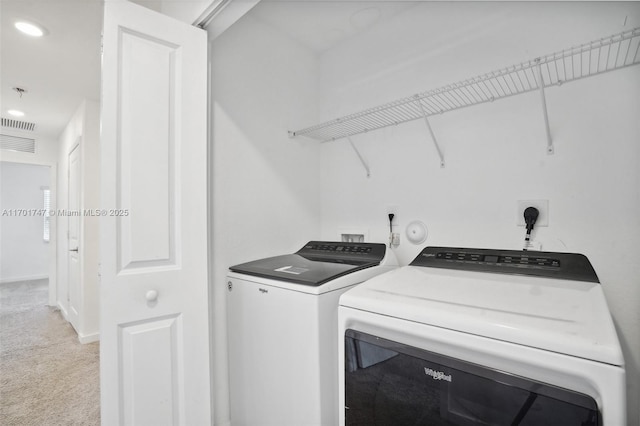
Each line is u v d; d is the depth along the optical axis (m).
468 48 1.60
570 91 1.31
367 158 2.03
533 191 1.39
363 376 0.96
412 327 0.86
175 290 1.29
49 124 3.79
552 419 0.67
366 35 2.04
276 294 1.33
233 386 1.58
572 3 1.31
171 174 1.29
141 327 1.21
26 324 3.62
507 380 0.72
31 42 2.07
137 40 1.22
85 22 1.85
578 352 0.64
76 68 2.44
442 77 1.70
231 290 1.58
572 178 1.30
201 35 1.39
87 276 3.09
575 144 1.29
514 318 0.75
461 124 1.62
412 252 1.80
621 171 1.20
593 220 1.25
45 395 2.16
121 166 1.17
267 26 1.95
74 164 3.45
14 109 3.31
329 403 1.20
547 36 1.37
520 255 1.26
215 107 1.66
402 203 1.86
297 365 1.24
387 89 1.93
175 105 1.31
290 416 1.27
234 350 1.56
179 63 1.32
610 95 1.22
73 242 3.53
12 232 6.29
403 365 0.88
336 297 1.25
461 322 0.79
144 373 1.21
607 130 1.23
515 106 1.45
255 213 1.84
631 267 1.17
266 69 1.93
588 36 1.27
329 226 2.24
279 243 1.97
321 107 2.30
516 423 0.71
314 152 2.25
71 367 2.56
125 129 1.18
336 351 1.25
